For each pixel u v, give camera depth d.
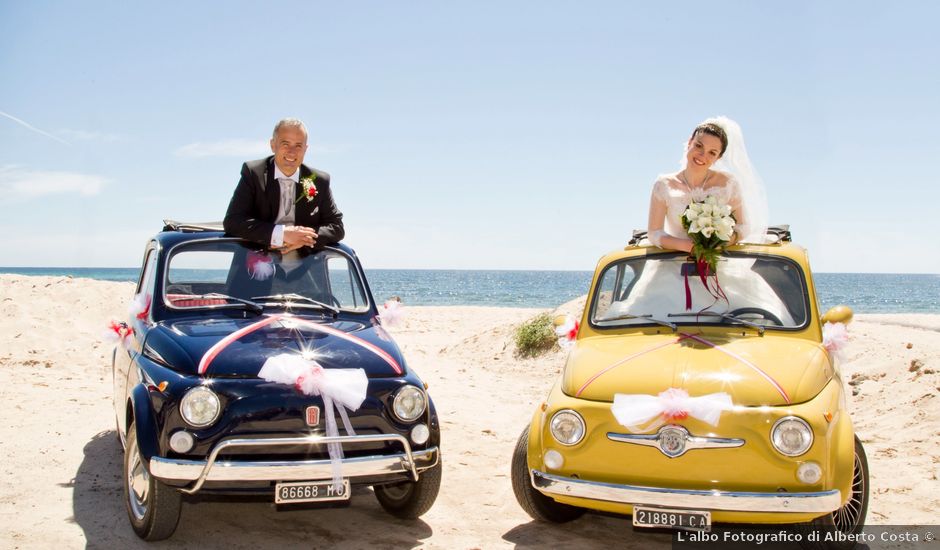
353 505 5.59
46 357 11.84
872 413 8.16
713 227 5.24
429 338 18.17
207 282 5.57
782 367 4.44
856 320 14.20
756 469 4.03
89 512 5.13
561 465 4.34
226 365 4.44
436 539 4.85
